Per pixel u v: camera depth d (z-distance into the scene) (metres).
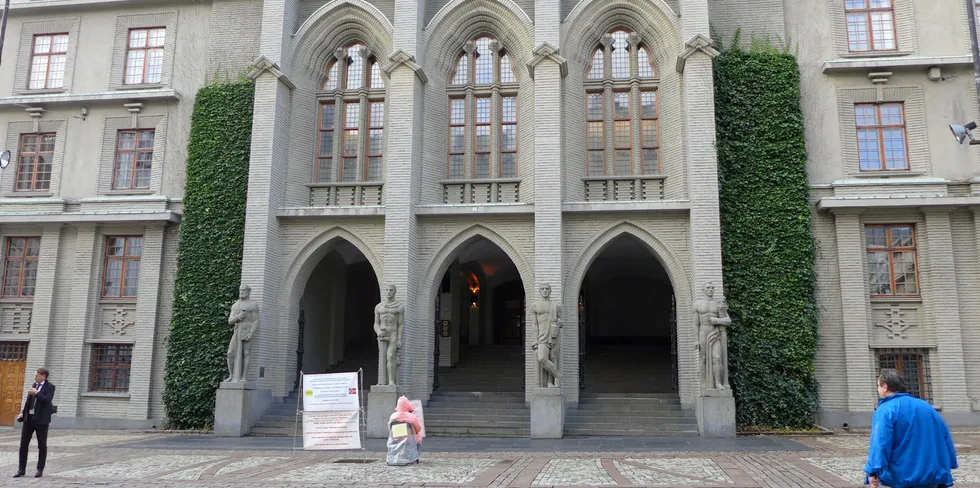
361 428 20.42
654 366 26.77
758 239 21.39
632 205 21.48
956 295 21.05
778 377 20.69
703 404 19.22
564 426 20.09
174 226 24.86
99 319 24.77
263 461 14.95
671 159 22.39
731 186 21.69
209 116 24.61
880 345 21.27
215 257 23.56
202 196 24.05
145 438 20.44
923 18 22.80
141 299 24.41
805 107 22.62
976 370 20.77
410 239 22.03
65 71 26.62
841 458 14.41
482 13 23.94
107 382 24.47
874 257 21.92
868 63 22.30
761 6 23.06
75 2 26.58
